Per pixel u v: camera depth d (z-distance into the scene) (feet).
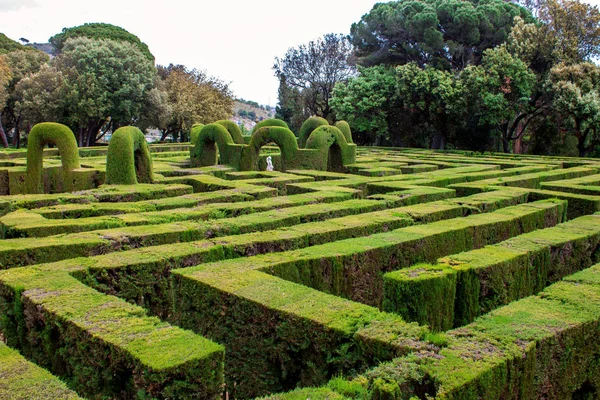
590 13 116.16
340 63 165.37
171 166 66.08
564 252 24.79
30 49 172.24
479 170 63.82
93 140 151.94
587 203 38.86
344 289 22.13
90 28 170.91
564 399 14.12
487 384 11.46
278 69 170.40
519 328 13.76
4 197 36.22
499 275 20.74
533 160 90.17
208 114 159.74
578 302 15.87
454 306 19.34
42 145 49.75
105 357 13.08
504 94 115.65
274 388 15.58
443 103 123.24
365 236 25.86
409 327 13.75
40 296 16.25
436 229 27.07
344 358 13.56
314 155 66.23
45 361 15.83
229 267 19.48
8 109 148.97
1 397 10.34
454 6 131.13
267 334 15.56
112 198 38.27
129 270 20.31
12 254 21.54
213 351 12.40
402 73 126.21
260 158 72.33
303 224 28.25
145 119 142.92
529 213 32.32
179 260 21.63
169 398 11.75
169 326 14.01
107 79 131.13
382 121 136.46
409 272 18.80
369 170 63.26
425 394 10.94
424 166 69.31
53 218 31.12
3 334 18.62
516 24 120.78
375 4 150.20
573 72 109.70
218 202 37.76
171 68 190.29
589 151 116.88
